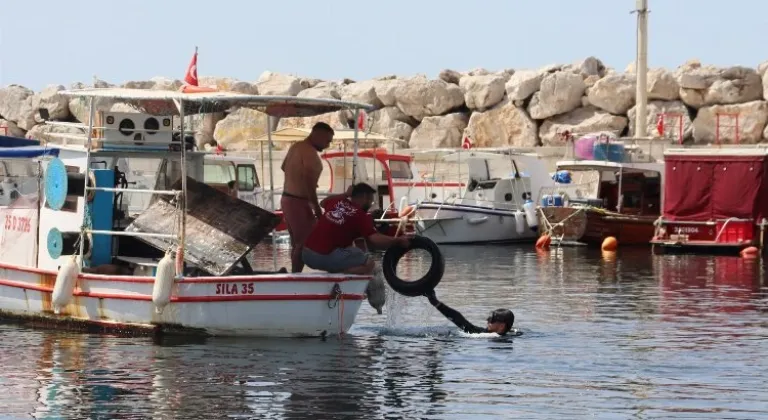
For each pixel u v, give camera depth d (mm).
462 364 17266
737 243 40625
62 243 19844
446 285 28578
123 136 20578
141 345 18391
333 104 20172
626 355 18094
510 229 45594
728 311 23438
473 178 46375
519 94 57000
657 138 49188
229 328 18656
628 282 29547
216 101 18828
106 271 19734
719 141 52156
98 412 14336
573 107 56500
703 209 42344
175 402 14820
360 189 19109
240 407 14586
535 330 20594
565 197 45469
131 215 21922
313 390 15484
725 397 15281
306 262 19156
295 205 19938
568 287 28203
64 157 20750
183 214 18672
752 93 53188
